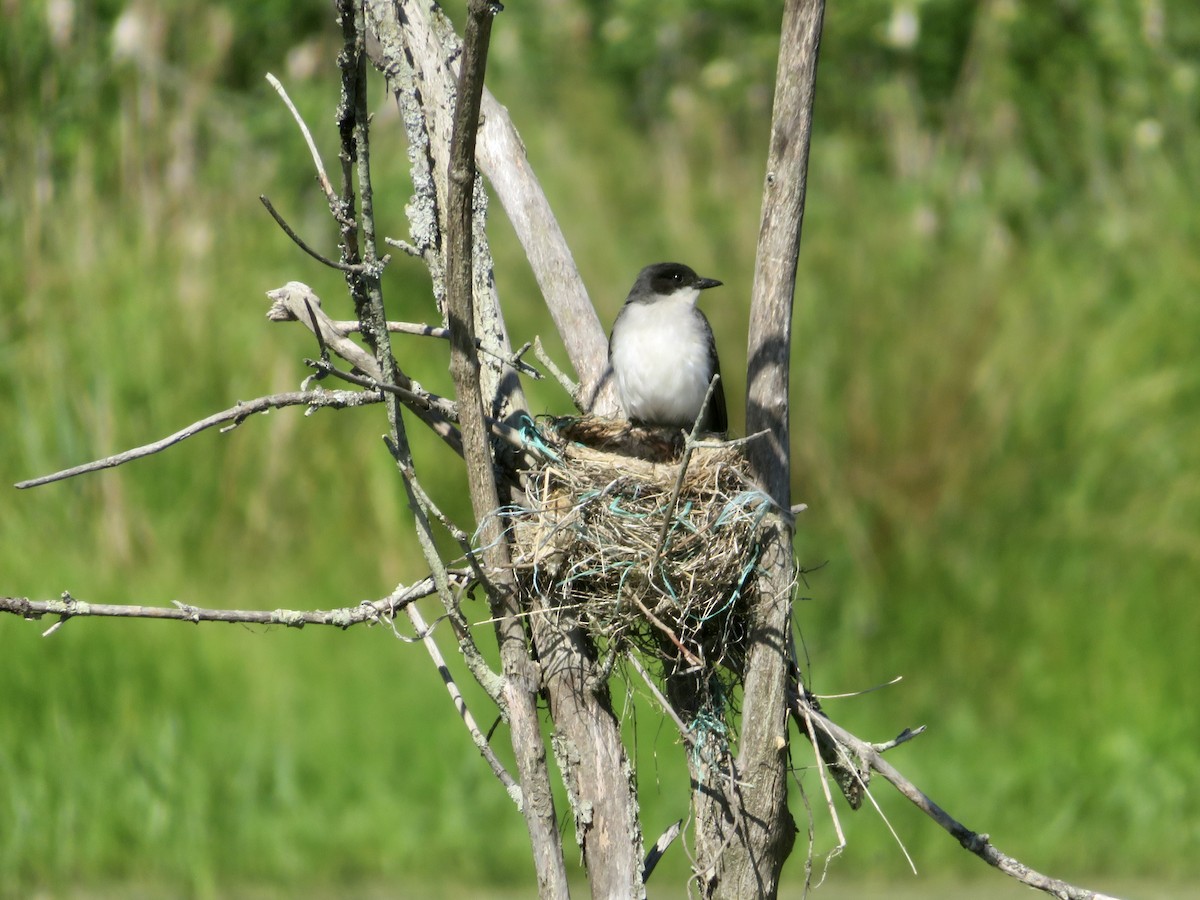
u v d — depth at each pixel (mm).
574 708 5371
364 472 14539
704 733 5586
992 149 19812
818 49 5027
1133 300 15688
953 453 14352
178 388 14898
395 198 17953
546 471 5844
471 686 12250
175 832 11328
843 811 11930
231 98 18812
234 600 13359
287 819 11531
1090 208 18500
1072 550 13719
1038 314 15406
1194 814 11836
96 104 16953
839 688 12930
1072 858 11680
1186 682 12625
